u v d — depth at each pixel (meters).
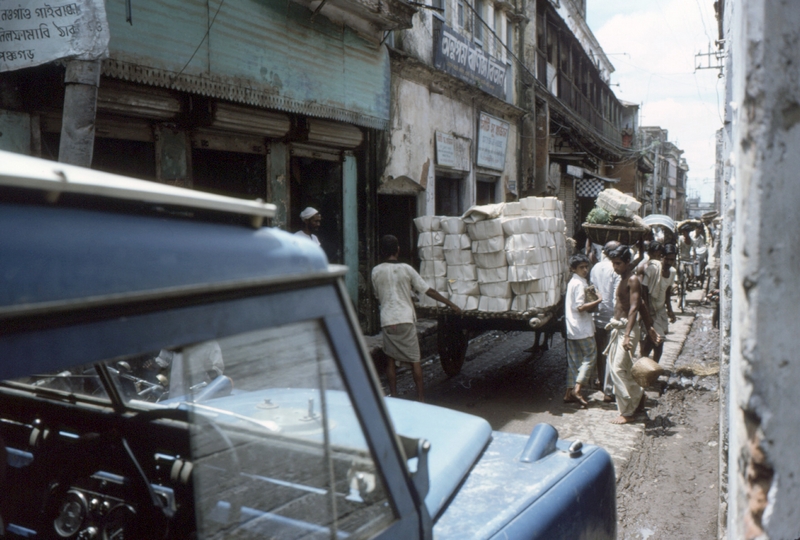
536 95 17.03
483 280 6.53
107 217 0.92
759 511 0.68
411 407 2.20
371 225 9.71
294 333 1.11
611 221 9.08
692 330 11.70
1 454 1.39
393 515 1.27
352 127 8.93
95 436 1.57
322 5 7.00
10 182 0.81
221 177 7.59
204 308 0.97
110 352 0.85
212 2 5.82
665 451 5.23
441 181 12.70
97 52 3.48
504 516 1.53
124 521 1.48
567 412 6.25
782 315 0.67
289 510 1.18
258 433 1.22
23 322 0.78
